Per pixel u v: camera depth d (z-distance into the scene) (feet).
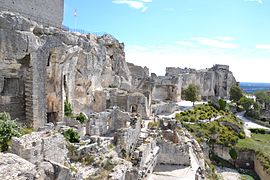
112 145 107.34
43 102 122.83
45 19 156.25
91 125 122.93
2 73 116.98
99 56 196.85
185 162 129.29
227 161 230.89
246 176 210.38
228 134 247.50
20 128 92.73
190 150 149.79
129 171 92.63
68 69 156.56
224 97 451.94
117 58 239.71
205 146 218.59
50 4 160.97
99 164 90.02
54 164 66.95
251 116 353.92
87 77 178.50
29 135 71.31
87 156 91.50
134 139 126.21
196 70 436.76
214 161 224.33
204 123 255.29
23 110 124.67
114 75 232.53
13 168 48.29
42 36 130.52
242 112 383.86
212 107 322.55
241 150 232.32
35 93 119.03
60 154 77.20
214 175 158.30
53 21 165.07
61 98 143.74
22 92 124.77
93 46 185.88
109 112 136.15
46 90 130.21
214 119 278.05
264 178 200.95
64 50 140.97
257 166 219.00
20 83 124.16
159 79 337.52
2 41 113.60
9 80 121.19
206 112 292.20
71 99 165.48
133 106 208.03
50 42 124.88
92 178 82.58
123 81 239.71
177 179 112.68
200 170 123.54
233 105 392.27
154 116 226.58
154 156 122.01
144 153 112.88
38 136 72.08
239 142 245.45
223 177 194.90
